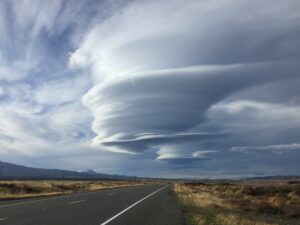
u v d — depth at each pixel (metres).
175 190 53.62
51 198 30.56
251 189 58.41
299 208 33.94
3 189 42.47
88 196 34.41
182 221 16.03
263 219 26.11
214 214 20.95
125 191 48.66
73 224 13.98
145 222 15.34
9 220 14.92
